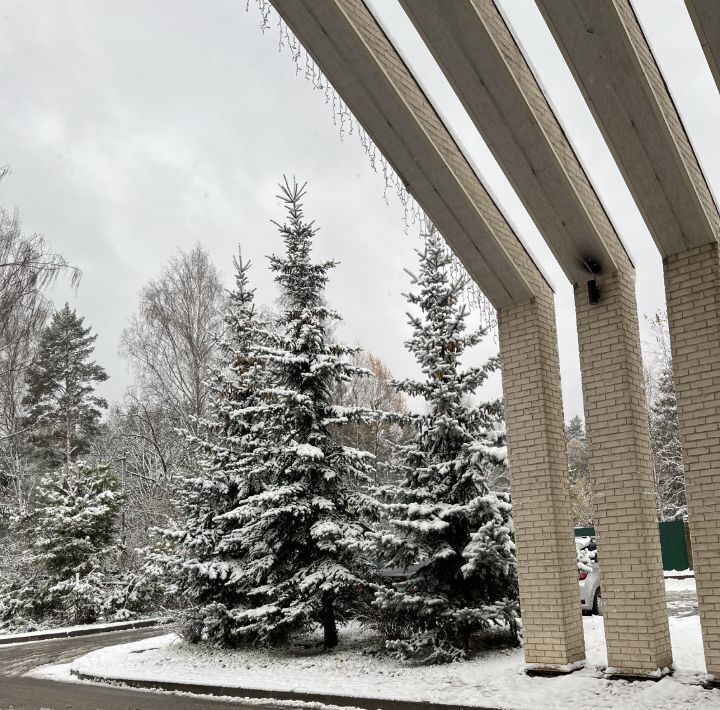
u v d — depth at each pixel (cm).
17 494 3158
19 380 3200
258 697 1070
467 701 875
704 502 846
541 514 983
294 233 1470
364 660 1220
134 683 1262
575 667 938
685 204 854
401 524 1148
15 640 2138
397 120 831
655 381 3180
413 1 738
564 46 752
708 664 823
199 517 1587
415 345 1295
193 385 2542
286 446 1382
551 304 1076
